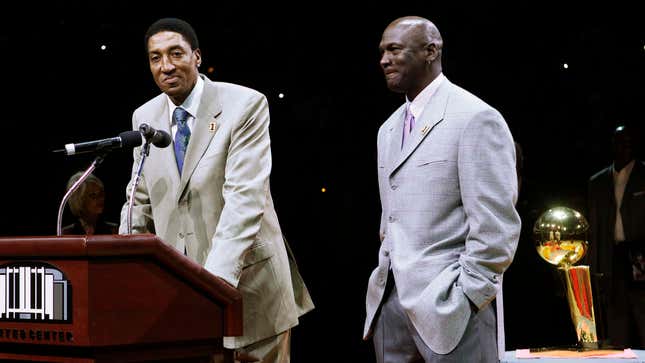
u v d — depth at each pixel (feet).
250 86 40.57
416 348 19.30
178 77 20.36
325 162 42.42
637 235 34.99
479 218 18.21
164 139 18.07
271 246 20.97
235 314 14.57
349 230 43.39
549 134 39.40
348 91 41.45
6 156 37.32
